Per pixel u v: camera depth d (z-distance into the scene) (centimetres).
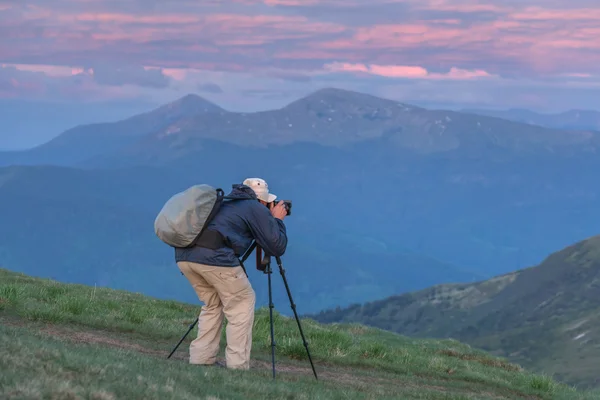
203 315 1241
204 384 930
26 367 772
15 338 931
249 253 1245
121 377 829
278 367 1467
